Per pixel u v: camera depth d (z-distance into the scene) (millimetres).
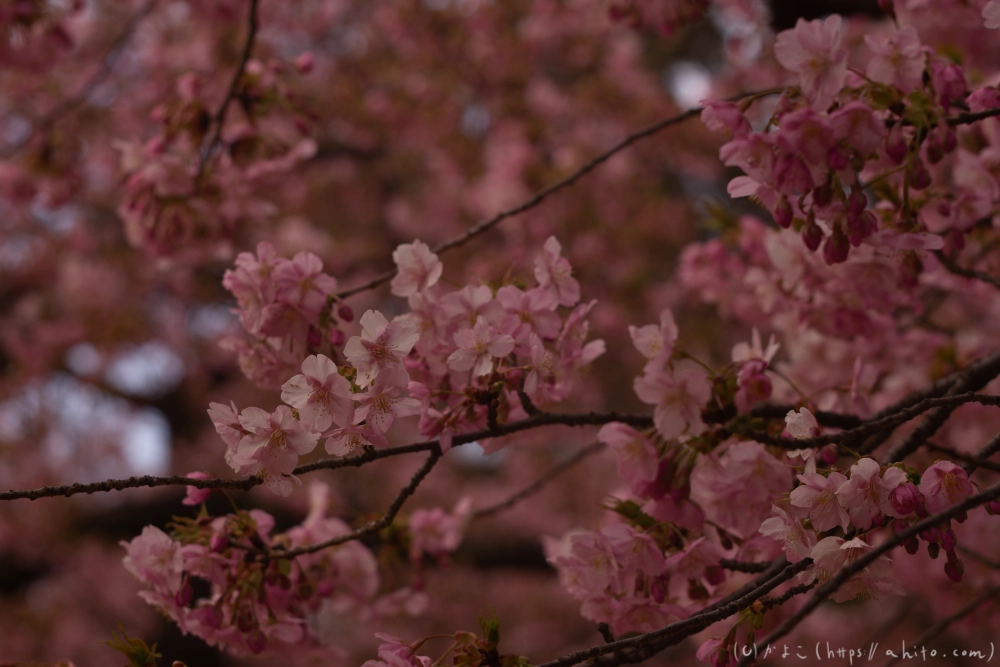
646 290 6168
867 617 6543
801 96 1605
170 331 7254
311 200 7238
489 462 8305
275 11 5070
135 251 6402
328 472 6898
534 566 6016
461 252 6258
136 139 2924
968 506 1344
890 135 1654
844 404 2342
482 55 5840
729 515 1931
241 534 2020
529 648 8266
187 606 2006
